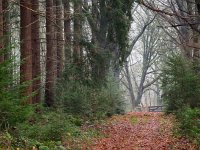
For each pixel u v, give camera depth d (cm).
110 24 2547
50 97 1916
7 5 1602
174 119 1861
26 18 1591
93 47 2202
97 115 2030
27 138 1048
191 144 1174
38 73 1775
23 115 980
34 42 1772
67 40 2184
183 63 1777
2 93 920
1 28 1270
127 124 2047
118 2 2497
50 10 1895
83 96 1927
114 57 2647
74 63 2081
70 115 1748
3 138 917
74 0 2208
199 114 1368
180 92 1758
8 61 940
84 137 1438
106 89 2448
